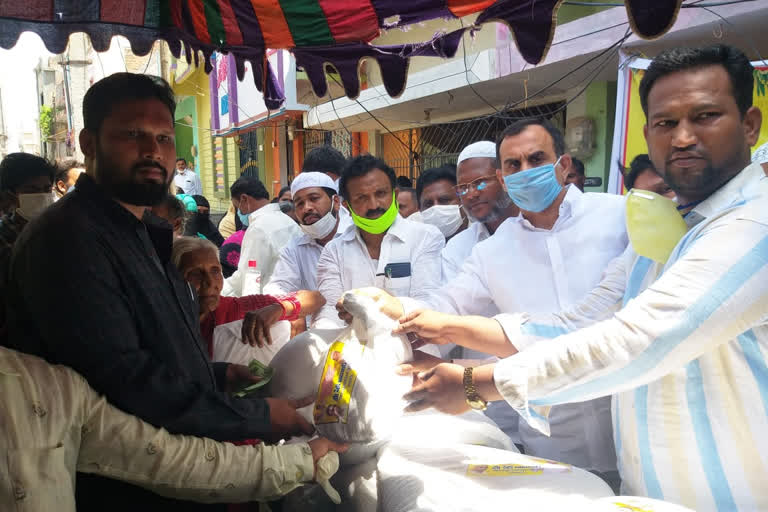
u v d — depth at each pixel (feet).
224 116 40.81
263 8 7.54
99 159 4.60
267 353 6.71
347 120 29.27
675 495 4.39
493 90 21.08
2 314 4.54
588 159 20.11
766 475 4.06
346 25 7.77
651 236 4.59
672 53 4.38
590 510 4.04
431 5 7.02
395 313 5.95
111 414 4.16
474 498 4.50
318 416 5.03
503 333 5.48
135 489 4.58
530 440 6.89
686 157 4.31
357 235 8.87
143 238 4.80
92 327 4.07
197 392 4.45
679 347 3.75
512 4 6.38
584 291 6.73
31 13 7.14
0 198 9.25
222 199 51.80
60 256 4.10
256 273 12.26
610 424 6.43
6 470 3.56
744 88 4.25
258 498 4.58
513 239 7.27
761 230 3.69
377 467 5.23
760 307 3.66
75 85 49.65
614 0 17.39
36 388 3.79
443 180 12.00
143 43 8.18
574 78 18.75
